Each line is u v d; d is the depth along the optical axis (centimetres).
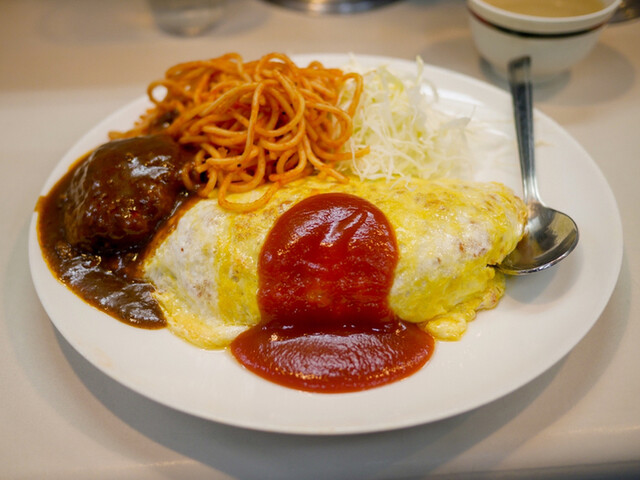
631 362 23
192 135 28
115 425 22
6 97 40
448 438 21
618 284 26
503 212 24
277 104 27
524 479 21
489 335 22
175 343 23
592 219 26
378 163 28
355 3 50
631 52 42
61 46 46
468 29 46
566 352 21
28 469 20
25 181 33
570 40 34
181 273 24
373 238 23
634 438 21
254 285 23
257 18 49
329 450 21
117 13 50
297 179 27
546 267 23
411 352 22
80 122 38
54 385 23
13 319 26
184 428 22
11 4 51
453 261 23
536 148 30
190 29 47
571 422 21
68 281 25
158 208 26
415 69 35
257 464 20
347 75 30
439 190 25
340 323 23
